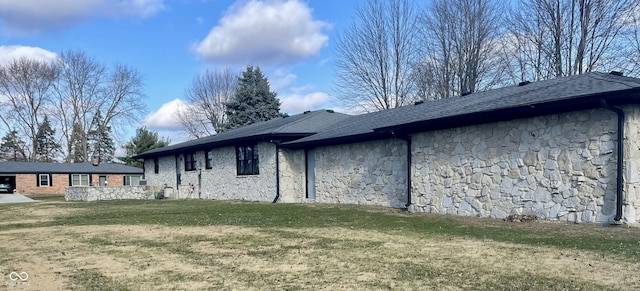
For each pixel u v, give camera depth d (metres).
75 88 45.31
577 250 6.10
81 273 5.33
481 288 4.36
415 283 4.59
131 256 6.35
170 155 25.98
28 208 16.98
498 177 10.01
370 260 5.76
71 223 10.96
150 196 24.27
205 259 6.03
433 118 10.70
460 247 6.59
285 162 17.67
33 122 44.62
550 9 22.53
